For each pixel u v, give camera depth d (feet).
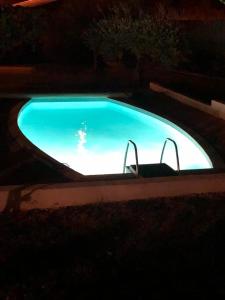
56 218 19.51
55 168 26.22
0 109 41.91
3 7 62.64
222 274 15.66
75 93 49.62
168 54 55.26
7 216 19.52
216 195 22.24
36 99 46.78
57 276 15.37
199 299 14.21
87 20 74.64
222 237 18.31
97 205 20.76
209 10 94.43
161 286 14.88
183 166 31.89
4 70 66.39
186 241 17.94
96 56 67.67
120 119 44.96
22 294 14.30
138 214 20.04
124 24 56.24
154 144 37.37
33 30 62.85
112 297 14.25
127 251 17.13
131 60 73.20
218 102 40.93
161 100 48.39
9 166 26.55
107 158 34.17
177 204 21.13
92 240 17.88
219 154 30.12
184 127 36.88
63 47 74.28
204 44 70.33
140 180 21.93
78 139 38.58
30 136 39.01
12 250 16.96
